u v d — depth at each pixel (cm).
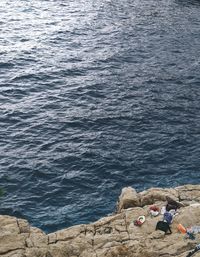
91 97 4238
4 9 6412
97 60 5047
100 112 3978
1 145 3459
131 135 3666
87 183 3102
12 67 4722
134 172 3225
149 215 2183
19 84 4394
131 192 2416
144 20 6431
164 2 7338
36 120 3812
